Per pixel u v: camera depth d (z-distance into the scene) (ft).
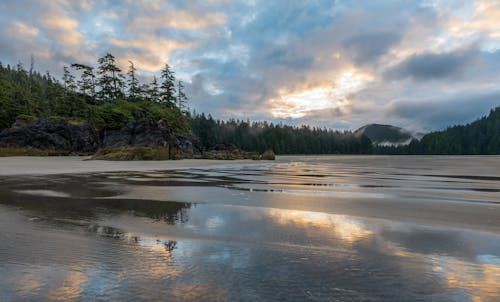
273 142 568.41
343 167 113.91
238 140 545.85
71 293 11.13
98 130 213.66
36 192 38.24
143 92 317.42
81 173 69.05
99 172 72.28
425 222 23.00
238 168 98.37
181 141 233.76
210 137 416.26
